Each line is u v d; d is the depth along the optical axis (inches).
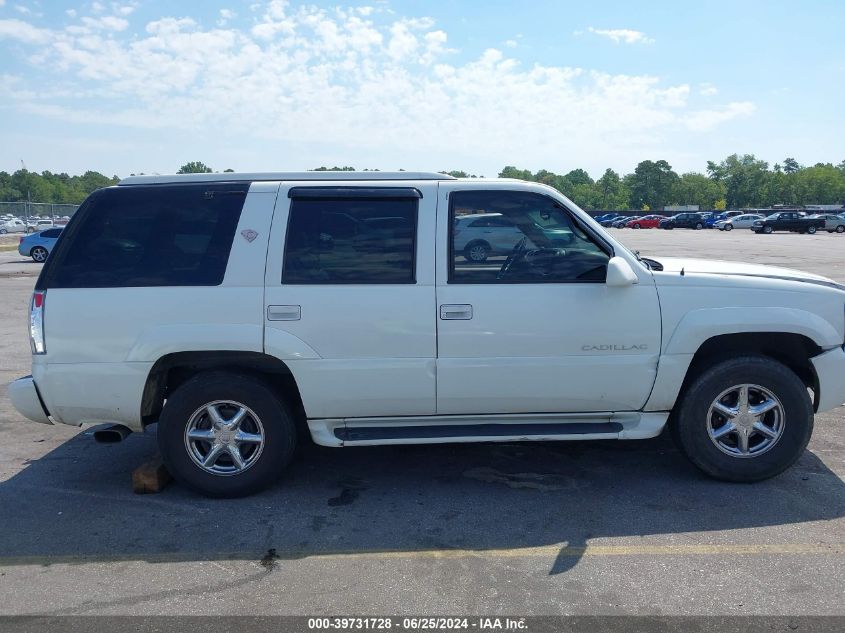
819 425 233.0
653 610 127.1
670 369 175.9
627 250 177.2
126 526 165.0
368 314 170.9
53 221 1822.1
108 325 169.8
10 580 140.9
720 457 181.5
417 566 144.6
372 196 175.0
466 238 174.6
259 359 175.8
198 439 178.1
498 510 171.6
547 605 129.3
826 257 1012.5
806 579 137.0
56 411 173.9
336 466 202.5
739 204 6446.9
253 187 176.6
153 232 174.2
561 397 176.7
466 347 172.4
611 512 169.3
